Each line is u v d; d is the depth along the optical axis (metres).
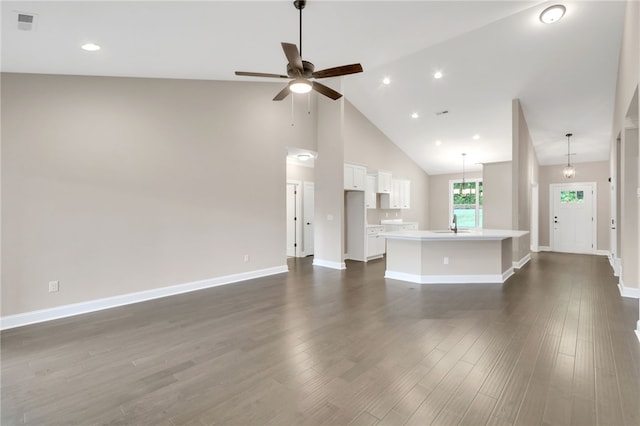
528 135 7.09
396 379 2.12
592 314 3.39
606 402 1.84
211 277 4.70
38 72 3.33
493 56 4.90
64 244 3.48
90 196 3.66
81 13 2.37
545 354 2.46
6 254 3.15
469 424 1.67
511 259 5.63
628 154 4.07
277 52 3.77
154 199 4.15
